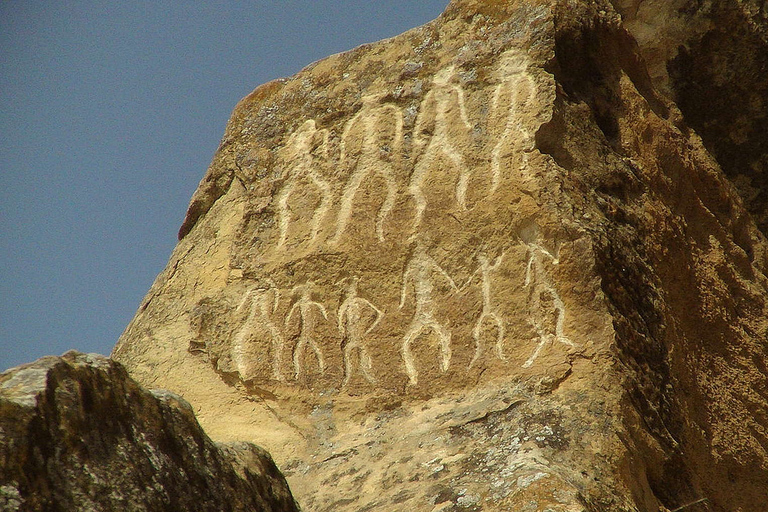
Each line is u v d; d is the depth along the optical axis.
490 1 13.00
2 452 5.77
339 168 12.80
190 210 14.05
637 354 10.75
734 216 13.63
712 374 12.09
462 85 12.56
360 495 10.04
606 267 10.94
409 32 13.48
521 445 9.78
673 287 11.98
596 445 9.71
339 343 11.79
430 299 11.61
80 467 6.13
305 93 13.77
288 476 10.90
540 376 10.51
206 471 6.95
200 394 12.19
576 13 12.59
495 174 11.74
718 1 14.70
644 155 12.53
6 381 6.14
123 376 6.72
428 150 12.37
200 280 13.18
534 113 11.84
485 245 11.48
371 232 12.16
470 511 8.98
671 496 10.32
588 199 11.42
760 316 12.89
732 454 11.65
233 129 14.12
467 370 11.03
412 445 10.48
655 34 14.95
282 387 11.80
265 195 13.16
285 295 12.30
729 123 14.98
